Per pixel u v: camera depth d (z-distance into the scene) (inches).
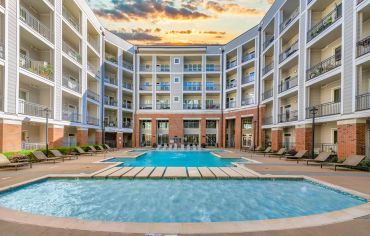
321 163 480.4
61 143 770.2
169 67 1480.1
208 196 302.5
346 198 278.2
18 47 569.0
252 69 1277.1
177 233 154.5
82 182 359.9
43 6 712.4
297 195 305.3
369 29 520.7
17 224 167.6
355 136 492.7
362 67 506.6
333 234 153.3
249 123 1280.8
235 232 156.3
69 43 955.3
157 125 1434.5
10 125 536.1
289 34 871.7
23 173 390.0
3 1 532.7
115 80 1323.8
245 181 370.0
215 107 1430.9
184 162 647.1
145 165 563.5
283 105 931.3
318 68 676.1
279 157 713.0
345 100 524.4
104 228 161.5
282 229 161.3
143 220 225.9
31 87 713.6
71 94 864.3
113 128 1247.5
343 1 539.5
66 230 157.8
